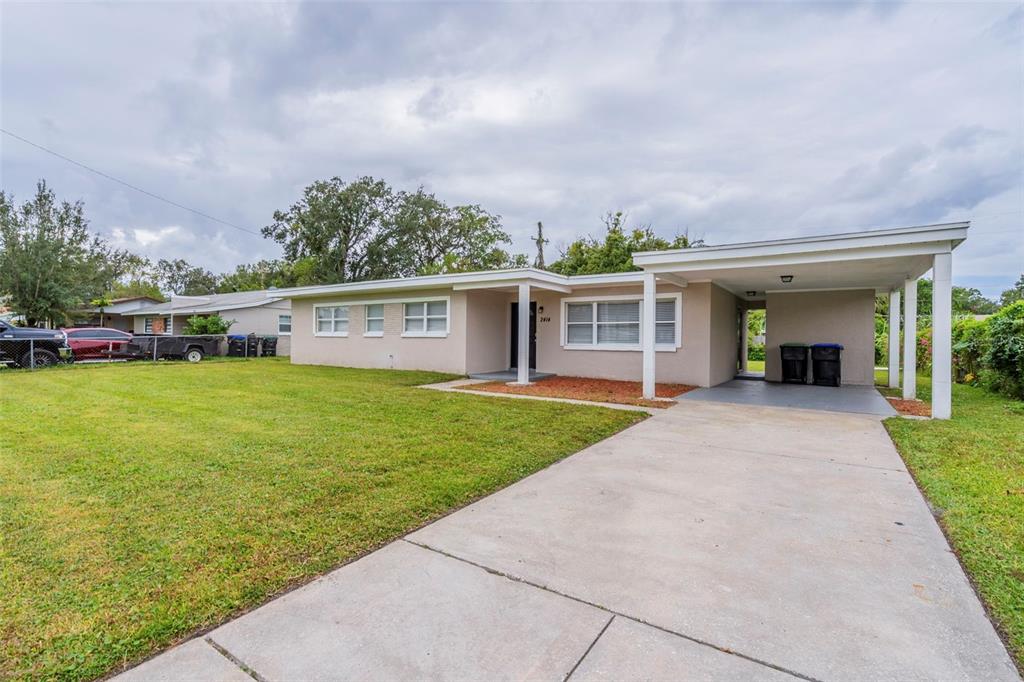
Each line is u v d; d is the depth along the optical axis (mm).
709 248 8852
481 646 2141
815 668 2008
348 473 4496
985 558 2934
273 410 7676
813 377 12125
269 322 25781
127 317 33625
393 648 2125
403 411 7625
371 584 2666
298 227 35125
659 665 2021
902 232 7316
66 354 16891
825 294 12594
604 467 4969
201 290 59219
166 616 2316
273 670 1979
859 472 4781
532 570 2834
